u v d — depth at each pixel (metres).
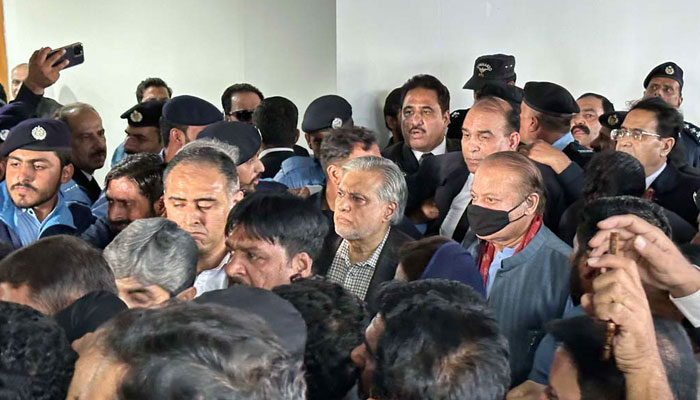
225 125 3.45
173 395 1.00
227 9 7.05
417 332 1.37
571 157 4.22
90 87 7.57
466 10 5.45
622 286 1.48
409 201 3.93
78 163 4.64
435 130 4.37
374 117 5.39
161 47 7.32
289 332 1.50
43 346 1.29
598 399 1.49
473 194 2.84
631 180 3.12
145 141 4.82
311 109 4.29
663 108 3.72
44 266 1.91
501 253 2.86
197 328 1.06
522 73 5.64
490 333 1.40
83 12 7.52
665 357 1.52
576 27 5.64
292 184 4.23
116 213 3.28
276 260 2.31
